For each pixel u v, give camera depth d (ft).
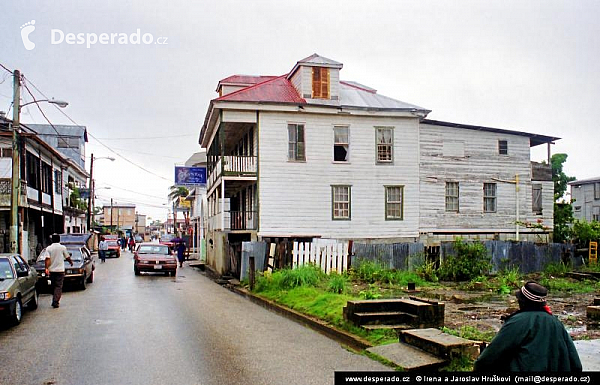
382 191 86.74
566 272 71.77
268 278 55.52
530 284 13.88
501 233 93.91
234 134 96.68
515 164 96.17
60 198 134.21
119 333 33.88
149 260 82.43
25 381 22.85
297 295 46.98
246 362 26.21
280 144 83.10
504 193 94.89
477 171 93.04
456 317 37.60
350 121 85.87
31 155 103.86
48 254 46.50
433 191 89.66
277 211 82.43
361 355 27.53
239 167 82.07
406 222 87.45
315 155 84.33
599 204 162.91
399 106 89.81
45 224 126.72
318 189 84.07
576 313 39.91
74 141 179.01
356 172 85.71
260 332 34.47
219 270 85.92
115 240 159.02
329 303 40.68
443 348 24.23
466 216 91.66
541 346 12.94
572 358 13.32
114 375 23.81
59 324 37.32
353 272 62.64
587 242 88.33
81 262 62.39
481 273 65.82
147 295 55.77
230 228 95.71
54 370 24.67
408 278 60.54
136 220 445.37
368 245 67.46
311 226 83.41
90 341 31.35
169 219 382.42
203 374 23.99
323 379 23.07
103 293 57.52
